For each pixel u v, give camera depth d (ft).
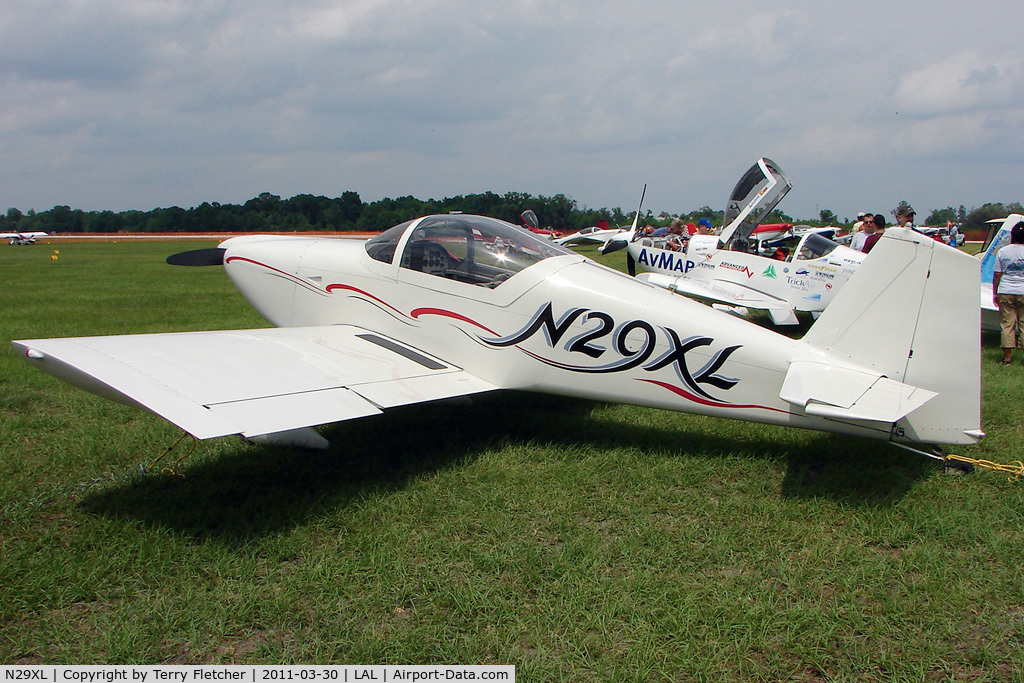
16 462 14.11
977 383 12.46
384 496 12.59
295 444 13.51
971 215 229.86
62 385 20.15
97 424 16.61
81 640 8.52
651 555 10.46
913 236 12.68
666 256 37.47
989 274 31.32
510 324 15.61
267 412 11.45
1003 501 12.28
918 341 12.75
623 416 17.74
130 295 46.52
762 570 10.16
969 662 8.14
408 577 9.85
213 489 12.75
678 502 12.48
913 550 10.49
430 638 8.49
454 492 12.81
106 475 13.50
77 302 41.78
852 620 8.86
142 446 15.07
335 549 10.64
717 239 38.65
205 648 8.43
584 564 10.14
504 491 12.84
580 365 15.14
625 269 65.26
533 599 9.37
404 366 15.34
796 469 13.89
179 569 9.99
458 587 9.53
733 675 7.99
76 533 11.05
